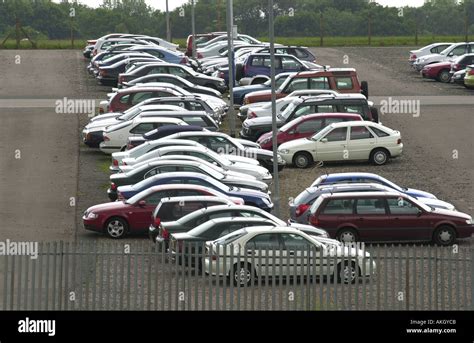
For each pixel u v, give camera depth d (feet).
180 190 95.71
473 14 372.38
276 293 71.41
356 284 67.51
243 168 111.86
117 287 72.43
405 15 371.56
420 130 145.18
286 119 135.13
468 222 92.58
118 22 374.43
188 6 377.09
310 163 126.21
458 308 67.67
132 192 99.40
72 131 145.38
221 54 214.48
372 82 191.42
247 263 68.64
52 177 117.91
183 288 67.21
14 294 71.00
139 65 176.76
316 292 71.36
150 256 67.51
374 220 91.91
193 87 165.68
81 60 225.35
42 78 195.21
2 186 112.98
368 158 126.31
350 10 373.61
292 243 75.36
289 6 388.37
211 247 67.77
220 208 87.20
